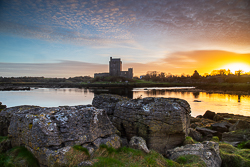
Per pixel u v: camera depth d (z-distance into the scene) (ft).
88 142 22.25
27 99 201.77
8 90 376.27
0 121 26.37
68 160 18.62
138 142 25.58
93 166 18.37
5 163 18.31
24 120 21.48
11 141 22.79
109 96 39.40
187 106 35.42
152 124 29.96
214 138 38.19
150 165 20.27
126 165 19.88
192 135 42.09
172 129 30.71
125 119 32.71
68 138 20.58
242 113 121.49
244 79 565.12
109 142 23.93
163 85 653.30
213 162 23.15
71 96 252.01
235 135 39.88
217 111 129.18
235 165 24.75
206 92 346.74
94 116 24.22
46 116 21.01
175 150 26.81
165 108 31.35
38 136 19.25
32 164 18.81
